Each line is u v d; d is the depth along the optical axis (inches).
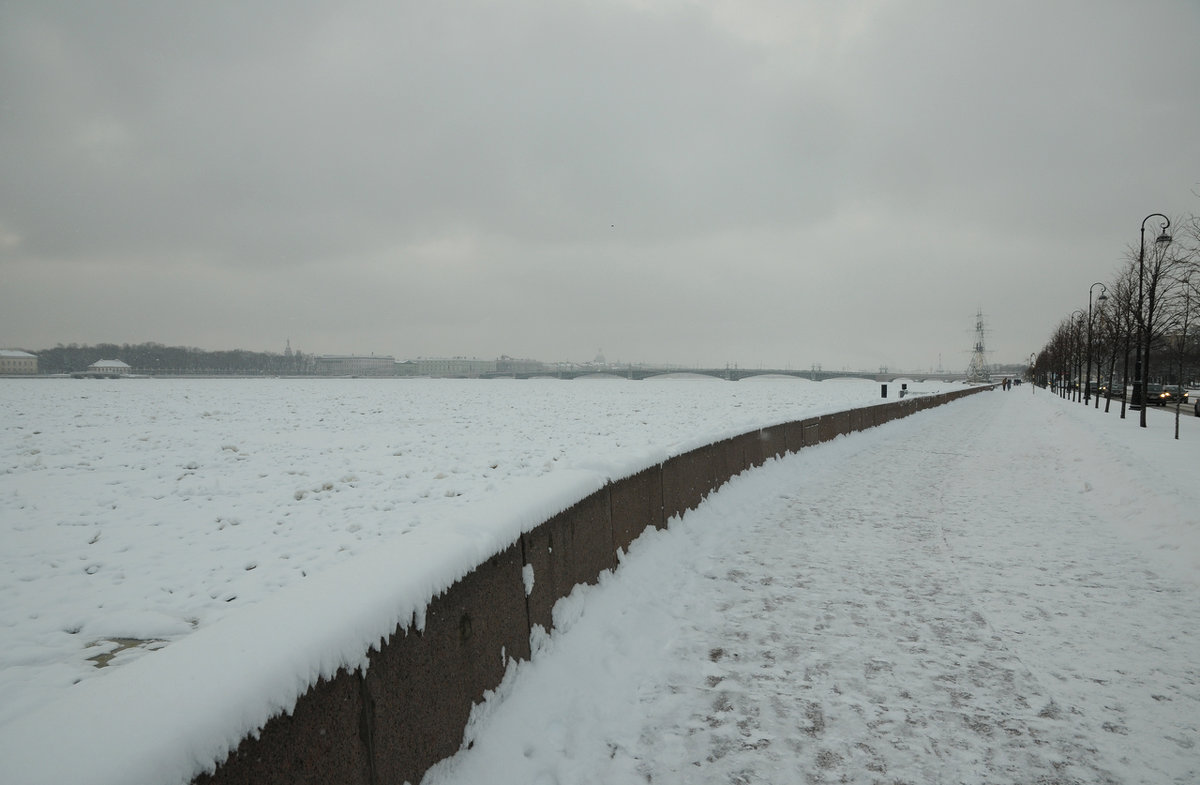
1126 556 310.7
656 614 232.4
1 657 189.0
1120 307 1384.1
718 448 440.1
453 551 140.3
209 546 313.0
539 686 168.6
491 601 157.5
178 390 2212.1
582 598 221.0
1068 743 152.7
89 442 698.8
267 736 83.4
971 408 1913.1
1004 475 578.6
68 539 323.3
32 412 1098.1
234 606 236.4
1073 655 200.1
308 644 92.9
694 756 146.6
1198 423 1053.8
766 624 224.7
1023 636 214.7
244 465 559.8
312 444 711.7
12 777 59.7
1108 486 472.7
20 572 271.9
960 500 458.3
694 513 378.9
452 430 890.1
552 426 965.2
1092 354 1991.9
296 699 88.9
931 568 292.0
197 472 521.7
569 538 215.5
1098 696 174.7
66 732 67.9
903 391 1704.0
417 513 380.8
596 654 194.4
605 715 163.0
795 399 2182.6
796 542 339.6
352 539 326.6
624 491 277.3
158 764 66.8
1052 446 824.9
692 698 172.9
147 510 386.3
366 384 3949.3
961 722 161.6
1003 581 272.8
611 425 986.7
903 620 228.8
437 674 129.9
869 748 150.3
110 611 229.3
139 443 690.8
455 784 127.6
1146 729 158.9
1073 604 244.8
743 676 185.6
